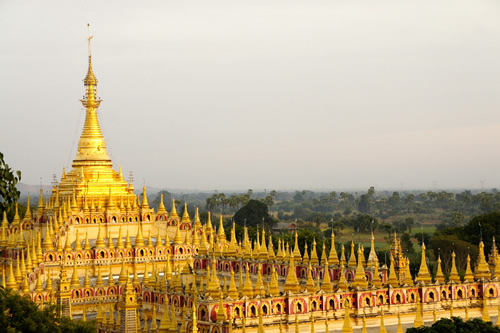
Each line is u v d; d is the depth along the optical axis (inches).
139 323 4808.1
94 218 6978.4
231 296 4357.8
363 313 4675.2
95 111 7549.2
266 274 5516.7
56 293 5206.7
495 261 5531.5
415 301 4864.7
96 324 5009.8
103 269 6432.1
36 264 5890.8
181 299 4980.3
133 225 7096.5
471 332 4185.5
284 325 4414.4
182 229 7140.8
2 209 4220.0
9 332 3850.9
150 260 6614.2
